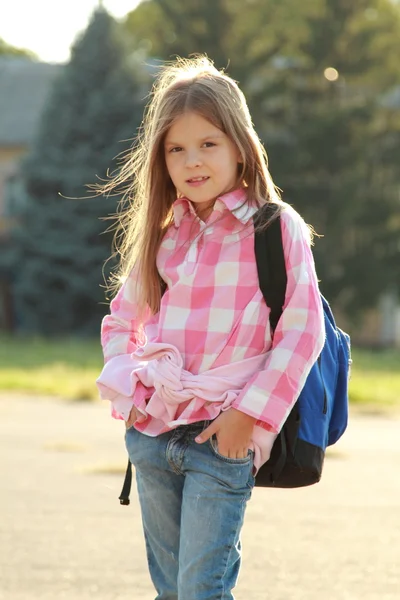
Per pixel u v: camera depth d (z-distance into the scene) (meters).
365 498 11.92
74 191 54.34
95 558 8.97
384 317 65.44
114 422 18.66
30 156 55.22
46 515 10.72
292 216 5.29
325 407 5.38
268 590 8.02
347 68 60.06
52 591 7.92
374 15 61.16
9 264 56.09
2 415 19.56
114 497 11.73
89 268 54.50
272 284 5.21
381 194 60.03
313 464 5.29
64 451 15.02
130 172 6.00
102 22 54.97
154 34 62.56
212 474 5.19
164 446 5.35
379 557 9.13
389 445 16.47
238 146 5.36
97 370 30.73
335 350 5.59
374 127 60.22
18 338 52.38
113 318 5.73
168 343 5.31
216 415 5.18
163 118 5.40
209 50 59.25
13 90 68.50
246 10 59.91
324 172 59.69
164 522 5.55
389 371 33.75
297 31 60.53
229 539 5.21
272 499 11.82
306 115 59.50
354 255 59.44
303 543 9.62
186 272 5.32
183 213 5.49
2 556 8.99
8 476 12.95
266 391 5.06
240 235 5.29
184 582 5.21
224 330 5.22
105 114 54.31
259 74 60.44
